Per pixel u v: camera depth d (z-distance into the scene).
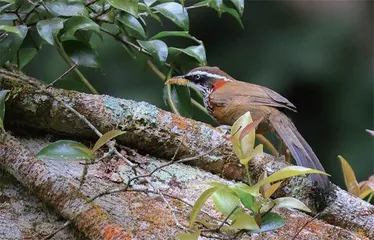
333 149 17.39
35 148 6.82
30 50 8.27
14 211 5.99
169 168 6.84
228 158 6.96
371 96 17.27
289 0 17.23
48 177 5.78
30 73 13.75
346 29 17.36
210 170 7.03
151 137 6.95
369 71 17.23
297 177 6.81
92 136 7.00
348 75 17.25
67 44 7.89
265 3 17.20
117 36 8.48
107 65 14.64
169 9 8.07
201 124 7.11
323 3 17.42
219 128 7.60
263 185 5.35
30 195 6.10
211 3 8.28
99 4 8.01
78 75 8.97
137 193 6.23
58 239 5.73
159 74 9.13
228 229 5.43
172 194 6.38
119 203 6.05
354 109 17.31
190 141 7.00
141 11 8.57
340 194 6.85
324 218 6.77
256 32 17.25
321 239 6.17
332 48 17.28
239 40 17.20
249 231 5.32
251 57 17.17
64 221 5.89
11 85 6.79
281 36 17.25
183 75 9.24
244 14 17.23
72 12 7.21
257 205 5.29
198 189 6.58
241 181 6.97
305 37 17.28
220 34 17.20
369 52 17.41
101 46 14.36
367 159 17.08
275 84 17.08
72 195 5.66
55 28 7.03
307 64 17.06
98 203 5.99
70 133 7.00
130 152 6.97
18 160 5.98
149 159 6.98
